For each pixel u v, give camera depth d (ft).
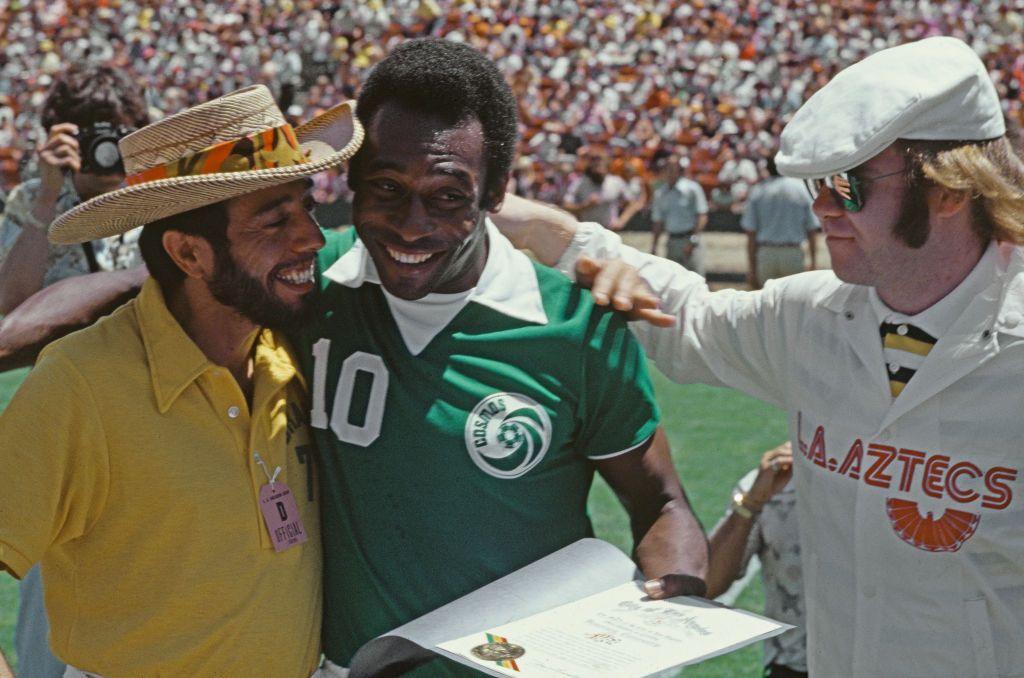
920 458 6.93
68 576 6.79
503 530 7.18
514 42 73.26
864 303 7.22
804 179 6.87
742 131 64.90
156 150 6.55
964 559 6.86
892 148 6.64
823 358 7.38
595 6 75.00
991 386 6.80
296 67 72.74
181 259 6.68
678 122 65.87
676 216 43.57
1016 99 68.49
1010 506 6.79
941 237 6.75
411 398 7.20
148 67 73.92
